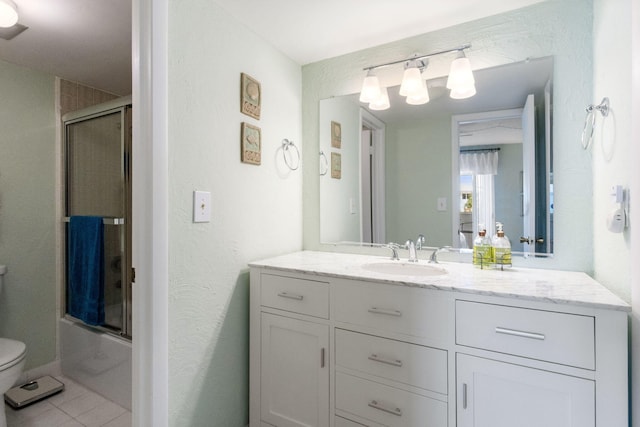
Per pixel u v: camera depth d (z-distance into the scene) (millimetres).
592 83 1328
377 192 1803
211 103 1389
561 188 1390
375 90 1698
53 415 1768
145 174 1143
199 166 1332
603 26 1192
